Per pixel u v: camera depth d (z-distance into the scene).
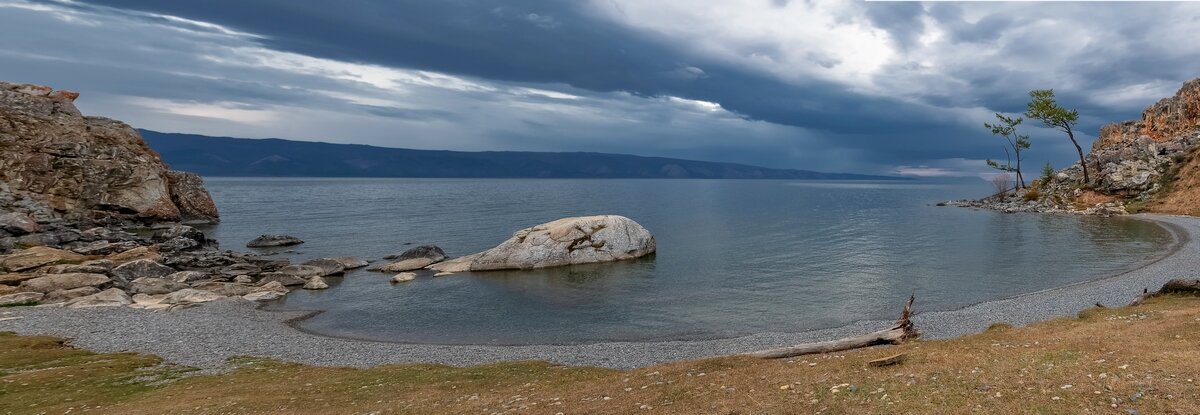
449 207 168.25
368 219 127.75
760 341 35.41
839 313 42.72
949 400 15.19
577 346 36.12
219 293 52.84
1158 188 112.31
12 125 99.06
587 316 44.44
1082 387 15.23
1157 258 59.97
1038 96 132.00
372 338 39.91
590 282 57.19
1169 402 13.77
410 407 20.17
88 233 82.06
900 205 177.38
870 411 15.00
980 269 58.72
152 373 28.66
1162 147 122.06
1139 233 81.69
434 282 59.09
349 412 20.03
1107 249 68.19
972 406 14.66
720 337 37.53
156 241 81.56
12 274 54.19
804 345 27.56
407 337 40.06
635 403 17.80
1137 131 145.50
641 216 137.00
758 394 17.34
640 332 39.59
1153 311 28.14
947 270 58.78
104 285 53.16
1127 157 124.25
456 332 41.09
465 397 21.27
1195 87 134.00
